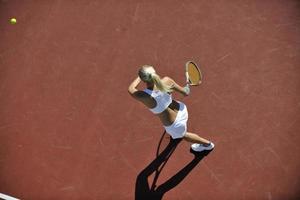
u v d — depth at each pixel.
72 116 19.67
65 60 21.11
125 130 18.98
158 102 15.09
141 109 19.38
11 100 20.45
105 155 18.55
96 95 20.03
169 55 20.44
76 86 20.41
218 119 18.66
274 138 17.98
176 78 19.88
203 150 17.98
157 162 18.09
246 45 20.14
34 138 19.36
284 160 17.48
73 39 21.59
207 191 17.25
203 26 20.89
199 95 19.27
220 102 19.00
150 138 18.64
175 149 18.20
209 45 20.38
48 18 22.30
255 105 18.77
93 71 20.66
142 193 17.55
